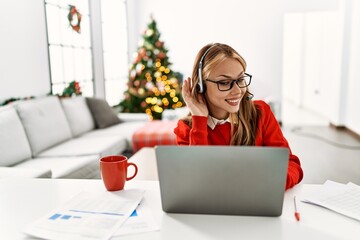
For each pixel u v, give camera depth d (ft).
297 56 28.27
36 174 7.80
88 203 3.69
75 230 3.11
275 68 22.36
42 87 13.28
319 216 3.34
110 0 19.95
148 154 9.10
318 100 24.93
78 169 9.25
